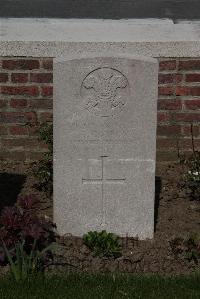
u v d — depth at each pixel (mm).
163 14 5059
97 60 2988
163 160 3959
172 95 3891
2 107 3906
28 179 3760
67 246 3100
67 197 3135
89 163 3094
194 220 3375
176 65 3848
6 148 3955
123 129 3057
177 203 3531
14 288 2775
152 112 3037
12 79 3865
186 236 3217
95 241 3088
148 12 5125
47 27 4172
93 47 3762
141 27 4203
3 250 2904
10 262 2844
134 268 2975
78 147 3074
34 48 3816
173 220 3363
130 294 2754
